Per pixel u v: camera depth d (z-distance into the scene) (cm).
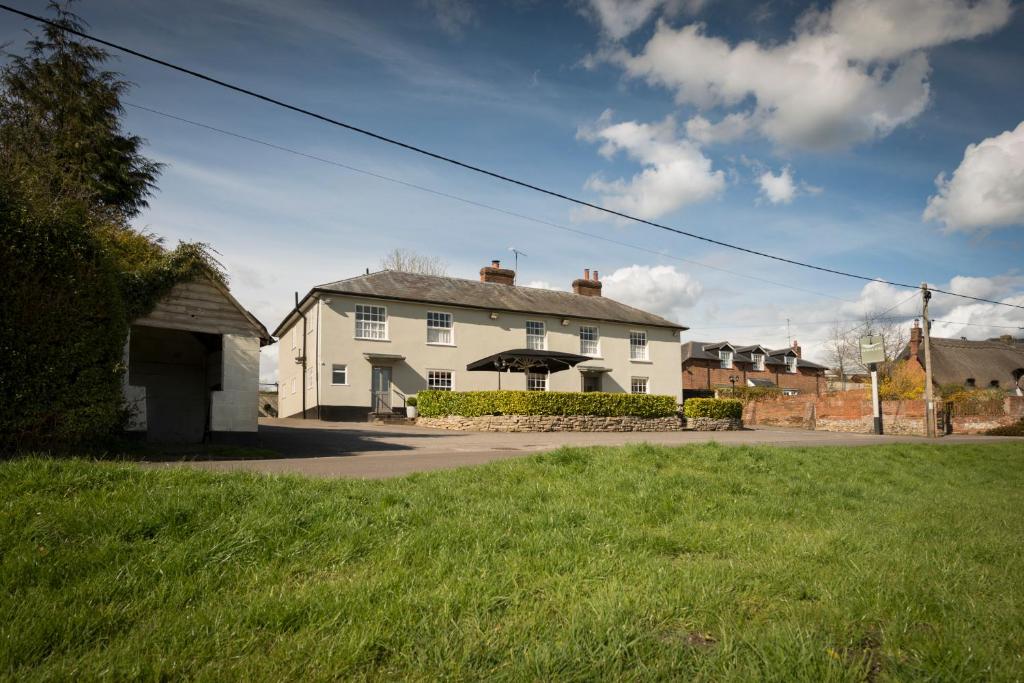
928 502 764
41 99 1898
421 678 252
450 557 396
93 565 353
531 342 3038
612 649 272
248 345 1188
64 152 1866
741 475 830
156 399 1517
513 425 2047
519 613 316
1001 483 1092
